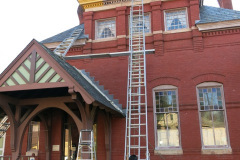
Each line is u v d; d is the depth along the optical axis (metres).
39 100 9.23
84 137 8.45
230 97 10.95
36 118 12.35
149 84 11.95
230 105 10.87
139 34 12.02
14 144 8.95
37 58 8.48
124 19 13.24
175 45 12.20
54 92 9.73
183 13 12.88
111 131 11.77
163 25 12.74
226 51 11.54
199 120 11.04
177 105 11.47
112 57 12.85
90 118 8.77
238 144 10.38
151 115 11.53
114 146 11.58
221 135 10.82
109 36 13.55
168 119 11.51
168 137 11.28
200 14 12.91
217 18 12.09
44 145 12.45
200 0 13.13
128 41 12.91
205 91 11.45
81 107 8.42
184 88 11.52
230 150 10.37
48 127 12.18
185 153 10.73
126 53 11.27
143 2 13.20
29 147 12.84
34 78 8.34
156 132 11.41
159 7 12.89
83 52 13.24
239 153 10.26
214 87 11.38
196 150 10.66
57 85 8.01
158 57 12.20
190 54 11.90
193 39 11.98
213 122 11.03
